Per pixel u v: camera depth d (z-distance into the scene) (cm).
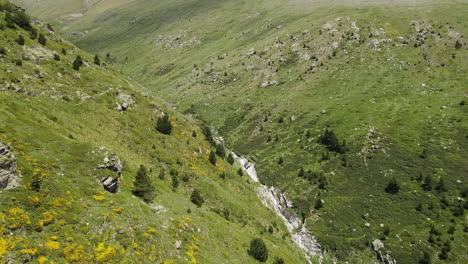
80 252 2262
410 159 10494
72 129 4734
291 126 15500
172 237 3300
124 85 8062
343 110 15138
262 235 5941
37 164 2888
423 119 12462
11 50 5894
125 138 5834
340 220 9019
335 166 11362
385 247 7688
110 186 3441
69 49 8306
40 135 3522
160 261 2817
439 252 7038
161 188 4706
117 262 2434
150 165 5572
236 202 6431
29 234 2166
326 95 17300
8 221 2097
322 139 13175
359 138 12394
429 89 14988
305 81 19475
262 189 8525
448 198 8538
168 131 7125
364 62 19138
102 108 6222
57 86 5928
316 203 9831
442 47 18512
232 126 17750
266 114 17475
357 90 16725
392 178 9650
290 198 10538
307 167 11912
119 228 2816
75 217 2570
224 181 7125
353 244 8112
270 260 4844
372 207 9106
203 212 4894
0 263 1798
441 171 9588
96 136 5100
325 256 8012
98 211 2858
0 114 3522
